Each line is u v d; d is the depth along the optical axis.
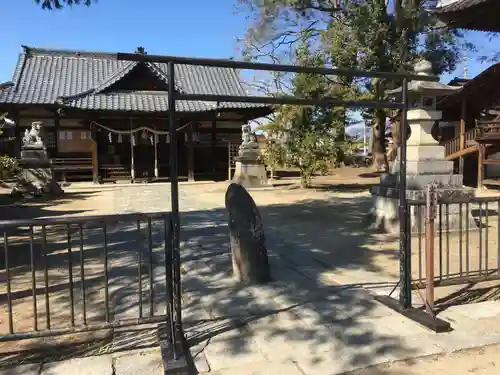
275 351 3.13
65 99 18.94
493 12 10.88
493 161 14.02
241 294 4.37
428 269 3.64
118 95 20.66
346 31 13.85
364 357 3.03
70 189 17.44
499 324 3.58
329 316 3.77
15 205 12.31
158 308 3.98
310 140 15.44
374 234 7.46
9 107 19.70
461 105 17.03
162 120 21.53
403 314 3.77
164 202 12.86
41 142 15.10
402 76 3.76
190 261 5.72
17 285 4.69
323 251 6.27
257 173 17.22
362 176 21.92
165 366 2.80
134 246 6.59
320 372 2.84
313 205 11.55
